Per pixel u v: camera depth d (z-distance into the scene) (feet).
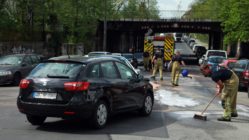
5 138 30.63
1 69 73.56
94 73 34.65
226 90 40.73
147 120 39.45
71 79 33.14
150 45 137.80
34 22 153.69
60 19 162.20
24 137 31.07
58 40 166.71
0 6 128.36
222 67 41.14
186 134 33.60
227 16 154.61
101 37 197.88
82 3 170.71
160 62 90.74
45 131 33.40
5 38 130.52
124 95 37.58
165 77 102.99
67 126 35.55
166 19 196.34
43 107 33.19
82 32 173.17
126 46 235.40
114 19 194.80
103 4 181.57
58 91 33.04
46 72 34.24
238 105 53.93
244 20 138.51
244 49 194.59
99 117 34.37
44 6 151.12
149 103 42.50
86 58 35.58
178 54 79.41
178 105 50.67
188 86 79.82
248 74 74.95
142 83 41.11
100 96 34.22
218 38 228.84
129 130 34.40
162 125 37.04
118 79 37.29
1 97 55.47
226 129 36.27
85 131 33.55
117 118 40.22
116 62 38.06
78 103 32.71
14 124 36.14
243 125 38.52
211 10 294.87
